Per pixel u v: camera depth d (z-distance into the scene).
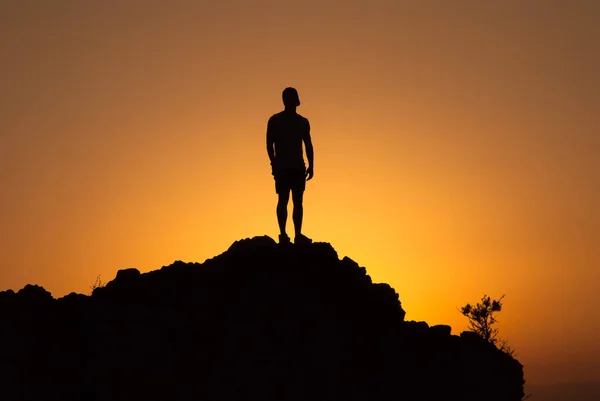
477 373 23.77
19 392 21.36
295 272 22.66
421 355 23.30
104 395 21.17
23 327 22.48
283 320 21.73
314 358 21.31
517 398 24.95
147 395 20.98
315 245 23.67
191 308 22.30
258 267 22.94
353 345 22.05
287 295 22.14
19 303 23.22
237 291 22.45
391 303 24.23
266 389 20.86
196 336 21.78
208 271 23.19
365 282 24.20
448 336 24.52
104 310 22.72
